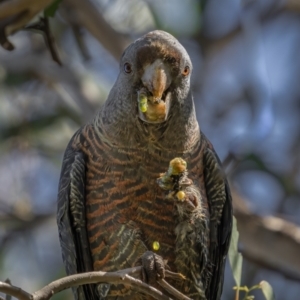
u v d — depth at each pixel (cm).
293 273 1292
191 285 902
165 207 874
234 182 1347
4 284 634
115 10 1337
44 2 951
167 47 829
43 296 647
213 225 913
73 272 906
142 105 823
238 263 878
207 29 1516
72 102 1463
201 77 1538
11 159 1401
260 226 1271
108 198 880
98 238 888
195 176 891
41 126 1430
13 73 1458
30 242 1430
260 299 1385
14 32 984
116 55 1323
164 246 884
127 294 889
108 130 880
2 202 1419
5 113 1413
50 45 998
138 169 873
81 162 895
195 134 888
